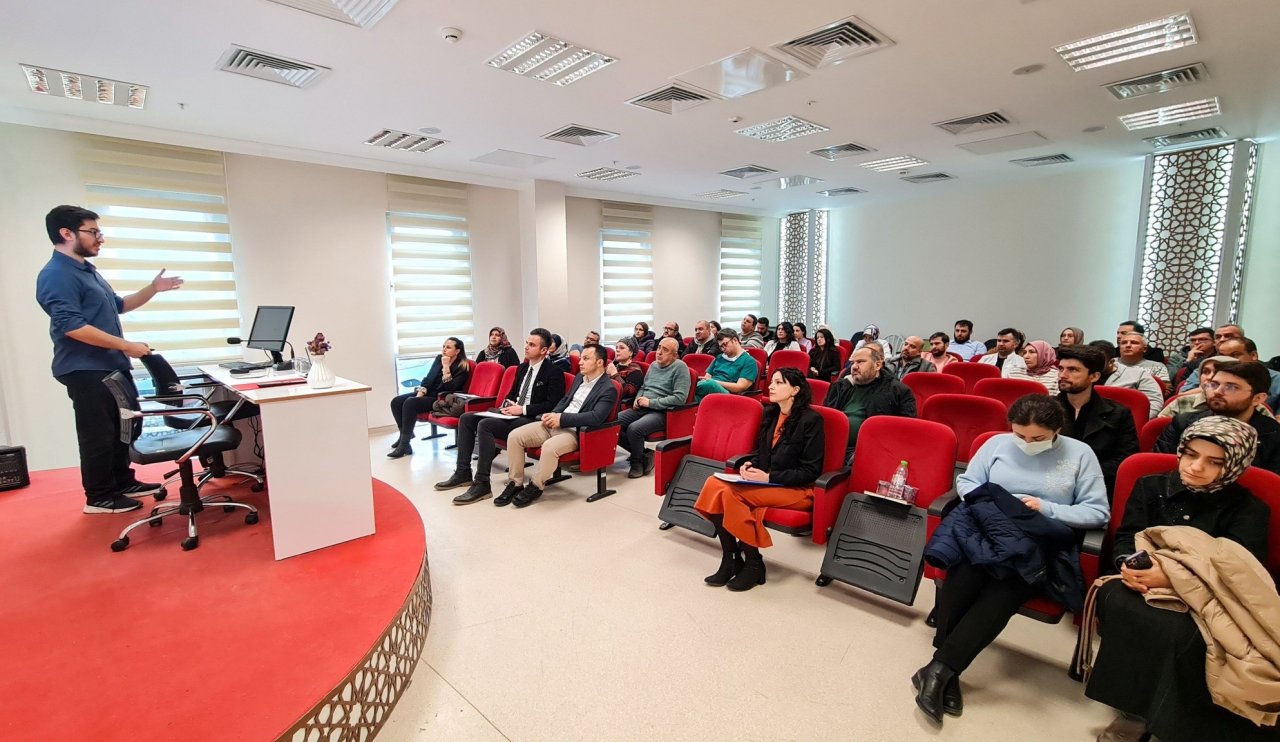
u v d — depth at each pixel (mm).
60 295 2639
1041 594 1841
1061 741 1679
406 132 4688
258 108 4047
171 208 4812
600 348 4020
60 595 2125
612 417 3896
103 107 4000
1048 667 2053
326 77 3479
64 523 2799
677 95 3869
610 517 3498
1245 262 5469
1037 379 3992
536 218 6773
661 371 4574
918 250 8297
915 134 4910
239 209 5164
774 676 1994
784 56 3266
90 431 2857
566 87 3693
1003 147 5414
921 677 1862
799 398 2732
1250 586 1381
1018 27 2949
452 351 5172
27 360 4332
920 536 2289
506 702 1879
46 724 1465
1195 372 3559
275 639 1848
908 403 3289
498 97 3865
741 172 6422
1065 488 2006
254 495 3266
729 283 9539
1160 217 5738
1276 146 5344
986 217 7512
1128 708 1547
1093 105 4195
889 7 2721
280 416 2385
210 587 2188
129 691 1597
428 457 4977
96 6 2596
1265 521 1602
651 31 2936
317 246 5617
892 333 8688
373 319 6031
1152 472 1885
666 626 2311
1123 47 3223
